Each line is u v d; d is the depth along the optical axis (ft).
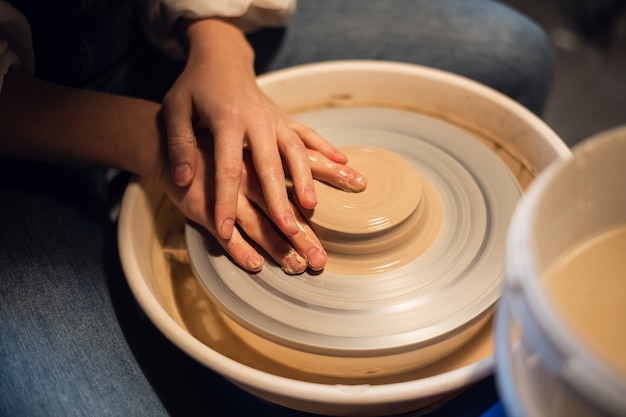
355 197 2.45
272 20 3.42
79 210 2.93
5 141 2.72
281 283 2.40
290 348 2.25
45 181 3.04
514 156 3.19
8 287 2.40
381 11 3.83
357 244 2.37
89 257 2.73
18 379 2.14
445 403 2.23
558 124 6.19
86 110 2.77
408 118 3.22
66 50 3.19
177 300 2.84
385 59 3.73
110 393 2.26
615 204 1.66
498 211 2.65
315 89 3.50
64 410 2.11
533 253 1.30
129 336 2.61
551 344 1.18
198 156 2.63
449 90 3.32
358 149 2.71
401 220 2.37
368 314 2.29
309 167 2.46
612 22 6.93
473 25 3.71
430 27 3.72
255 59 3.71
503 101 3.14
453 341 2.37
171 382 2.73
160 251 2.98
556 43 7.19
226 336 2.62
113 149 2.73
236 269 2.47
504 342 1.44
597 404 1.12
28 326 2.31
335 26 3.77
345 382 2.36
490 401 2.16
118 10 3.46
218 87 2.64
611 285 1.57
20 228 2.61
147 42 3.75
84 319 2.43
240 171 2.39
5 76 2.78
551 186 1.42
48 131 2.73
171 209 3.14
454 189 2.79
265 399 2.22
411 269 2.42
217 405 2.65
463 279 2.38
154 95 3.79
